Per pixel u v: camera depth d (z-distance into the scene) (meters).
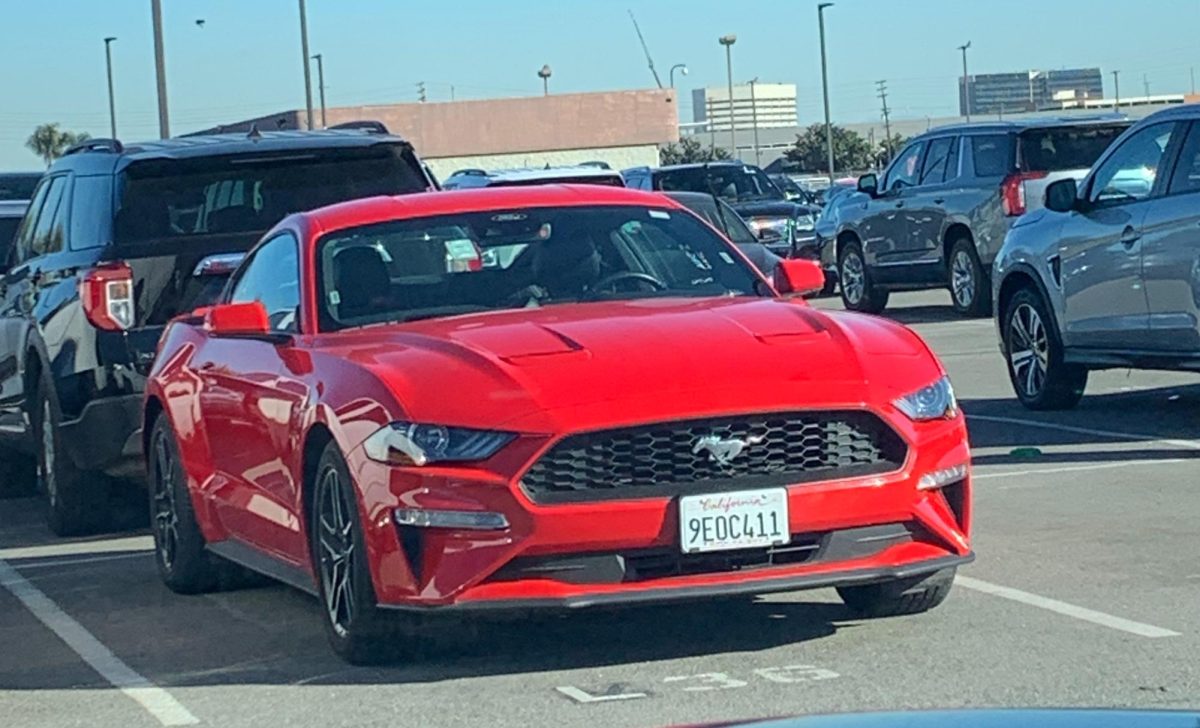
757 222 25.58
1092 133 20.20
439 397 6.00
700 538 5.84
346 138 10.21
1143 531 8.29
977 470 10.30
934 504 6.23
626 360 6.08
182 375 8.24
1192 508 8.80
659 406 5.88
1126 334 11.59
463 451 5.86
